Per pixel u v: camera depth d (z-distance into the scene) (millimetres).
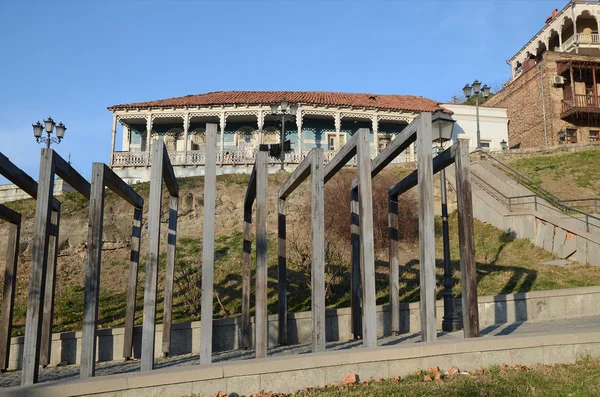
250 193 9727
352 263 10320
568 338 6488
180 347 9906
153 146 7340
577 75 33500
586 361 6297
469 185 7605
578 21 38469
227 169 28719
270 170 27750
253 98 31375
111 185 7918
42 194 6609
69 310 12500
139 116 30172
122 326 11391
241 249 16047
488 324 10547
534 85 34281
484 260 15508
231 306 12344
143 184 20781
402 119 31641
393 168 23484
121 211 17703
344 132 32938
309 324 10500
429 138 7266
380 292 12859
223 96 32625
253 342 10227
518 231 16906
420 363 6168
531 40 42031
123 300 13086
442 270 14500
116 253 16203
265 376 5797
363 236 7211
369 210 7273
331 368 5945
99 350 9773
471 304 7254
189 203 18562
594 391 5074
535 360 6387
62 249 16125
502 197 20375
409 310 10672
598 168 22312
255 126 32531
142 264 15398
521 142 35312
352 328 10180
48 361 9188
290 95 32531
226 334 10227
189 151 29156
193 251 15977
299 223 18172
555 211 17500
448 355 6250
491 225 18469
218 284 13711
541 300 10953
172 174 9086
